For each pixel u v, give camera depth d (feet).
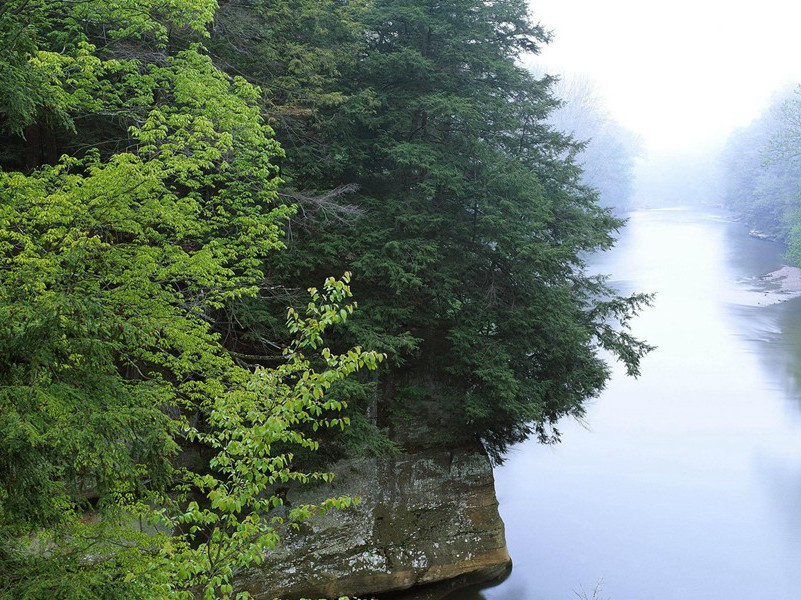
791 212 250.57
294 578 63.67
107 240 42.98
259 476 25.99
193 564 26.21
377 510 68.49
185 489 32.86
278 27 67.05
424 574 68.44
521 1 76.38
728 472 92.53
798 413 110.73
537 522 81.15
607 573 72.02
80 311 25.71
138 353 41.47
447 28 72.08
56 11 48.65
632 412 111.75
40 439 24.31
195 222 46.01
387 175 74.59
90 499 40.93
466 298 72.79
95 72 50.11
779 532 79.10
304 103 68.74
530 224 69.82
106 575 25.49
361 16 73.26
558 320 70.03
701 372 129.49
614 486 89.20
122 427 26.66
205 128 45.21
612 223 80.74
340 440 63.41
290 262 63.57
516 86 77.10
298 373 63.36
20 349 24.85
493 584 70.74
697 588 69.62
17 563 25.73
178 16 52.90
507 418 72.54
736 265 238.48
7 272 33.40
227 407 29.40
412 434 72.90
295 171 68.33
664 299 186.91
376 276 68.13
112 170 39.68
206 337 44.01
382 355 26.53
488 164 70.79
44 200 36.50
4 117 58.39
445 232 72.59
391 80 74.54
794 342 146.51
